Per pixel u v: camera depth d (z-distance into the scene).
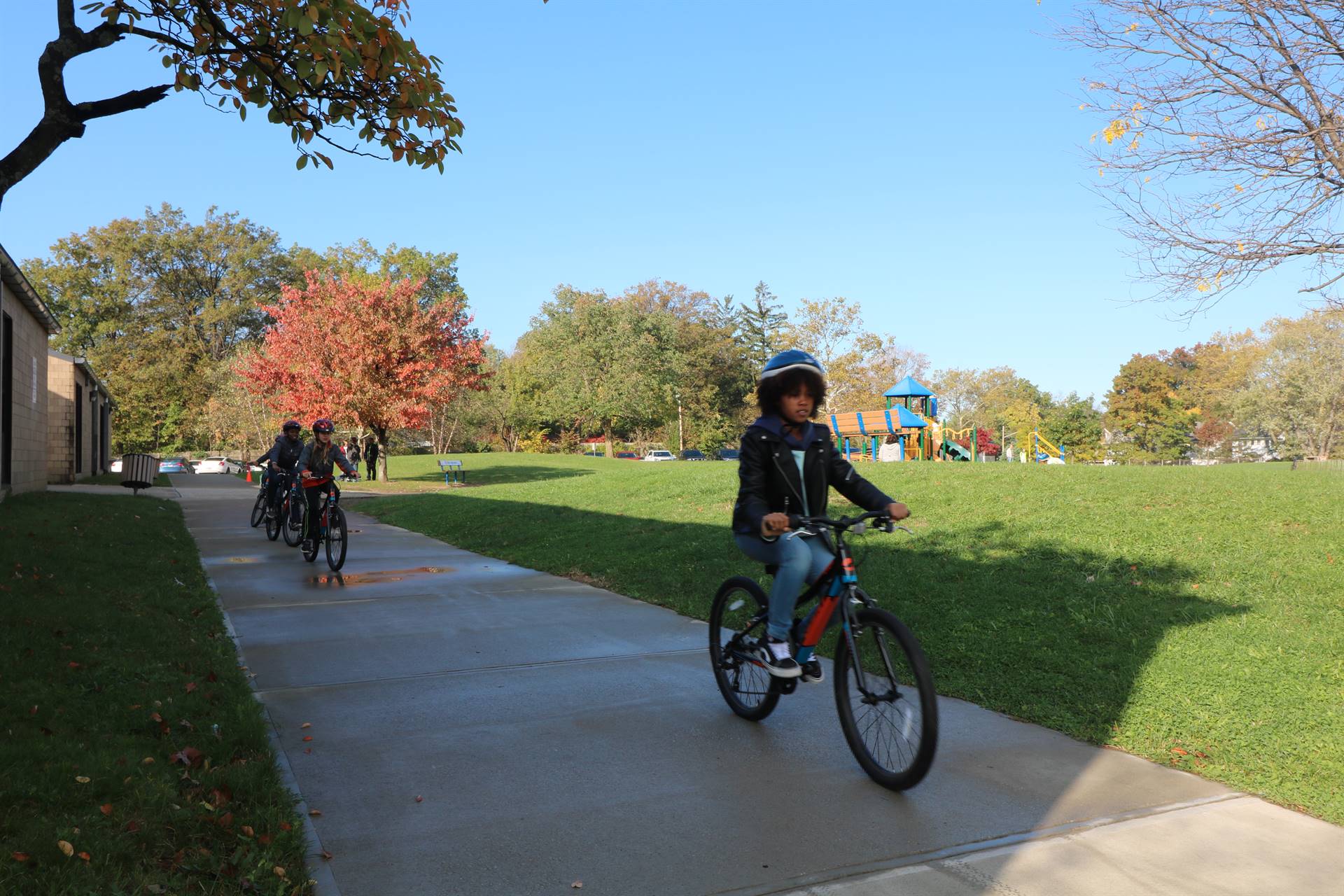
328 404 29.77
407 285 30.77
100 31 5.29
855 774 4.11
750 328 96.00
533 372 71.00
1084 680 5.38
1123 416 85.75
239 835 3.26
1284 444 65.50
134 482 21.16
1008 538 9.38
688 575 9.07
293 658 6.21
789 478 4.25
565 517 13.84
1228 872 3.19
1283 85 7.92
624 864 3.22
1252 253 8.14
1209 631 6.16
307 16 5.71
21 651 5.26
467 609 7.97
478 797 3.82
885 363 66.00
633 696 5.35
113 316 76.94
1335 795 3.79
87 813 3.28
